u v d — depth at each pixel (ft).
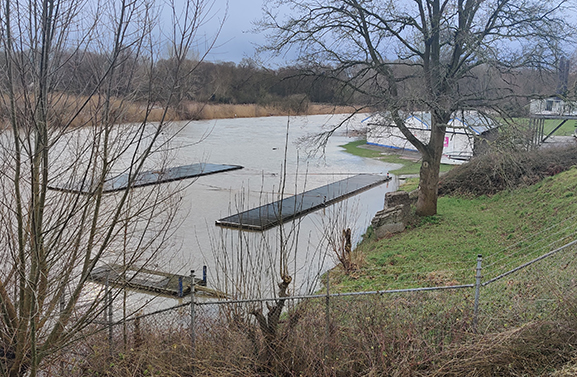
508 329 22.49
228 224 60.23
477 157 65.72
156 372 22.84
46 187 17.95
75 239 19.35
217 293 25.81
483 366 21.25
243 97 240.73
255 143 158.20
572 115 79.66
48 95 17.63
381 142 152.87
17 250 19.83
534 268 28.32
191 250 50.26
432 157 61.00
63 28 17.48
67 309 18.98
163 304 35.06
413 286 35.91
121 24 17.17
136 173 18.78
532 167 70.03
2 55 17.01
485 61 50.08
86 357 22.94
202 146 147.64
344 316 24.30
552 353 21.43
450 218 59.62
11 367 18.94
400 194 59.98
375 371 21.16
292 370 22.72
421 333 23.13
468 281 35.50
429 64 58.18
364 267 44.16
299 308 24.26
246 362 22.74
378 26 57.21
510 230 50.49
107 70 17.20
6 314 18.71
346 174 106.42
